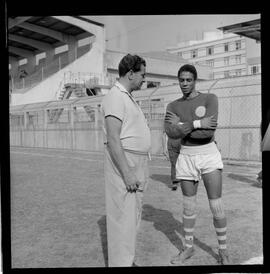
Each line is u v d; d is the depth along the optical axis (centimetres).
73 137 1273
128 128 224
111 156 224
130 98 225
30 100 1634
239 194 475
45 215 410
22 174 740
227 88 776
